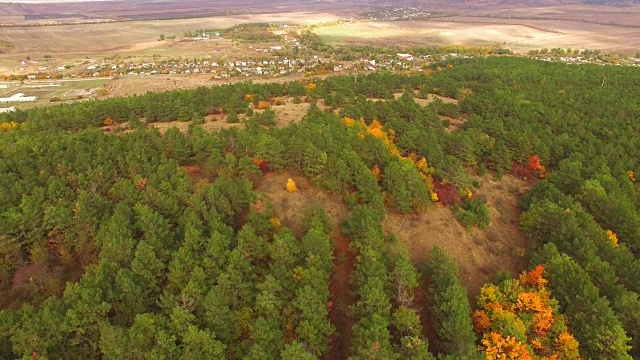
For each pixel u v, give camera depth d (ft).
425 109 443.32
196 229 236.84
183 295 209.56
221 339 207.51
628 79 626.23
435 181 339.57
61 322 194.39
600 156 381.60
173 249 238.68
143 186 273.54
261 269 238.27
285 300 223.92
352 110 419.54
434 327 230.89
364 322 215.92
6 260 237.66
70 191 267.18
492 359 208.85
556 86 594.24
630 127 449.89
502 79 625.00
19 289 233.76
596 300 229.45
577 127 440.86
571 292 242.58
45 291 232.94
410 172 306.96
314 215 265.54
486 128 422.41
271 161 306.55
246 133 323.57
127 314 210.59
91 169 279.90
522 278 260.83
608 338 215.51
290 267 236.02
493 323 228.43
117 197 270.05
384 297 219.00
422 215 308.60
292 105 474.90
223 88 501.56
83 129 381.40
